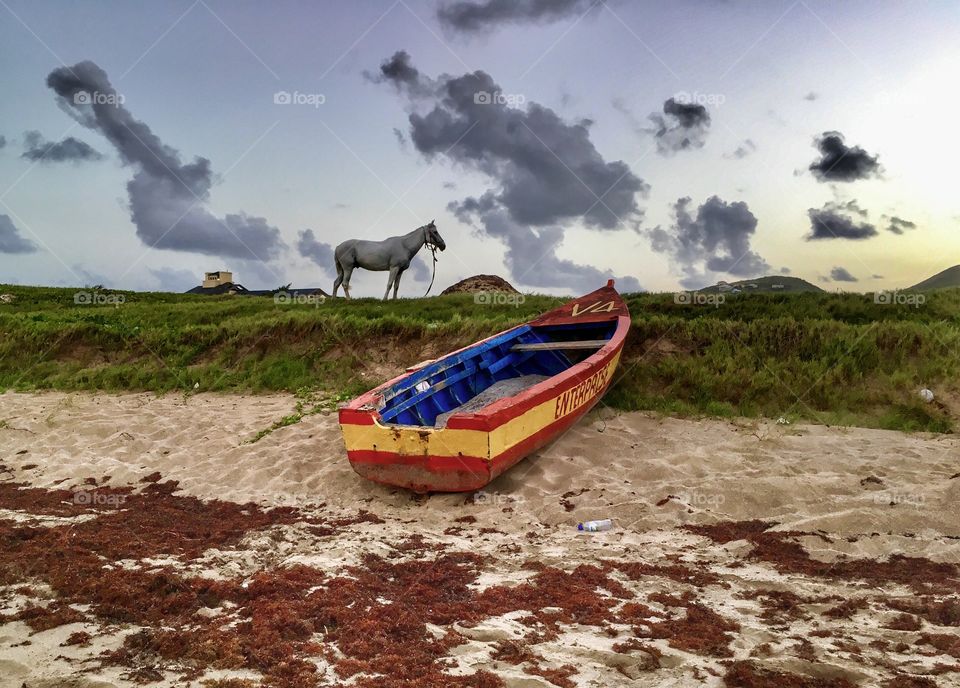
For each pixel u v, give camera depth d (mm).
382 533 5555
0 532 5148
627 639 3432
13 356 14297
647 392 10102
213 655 3195
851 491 6180
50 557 4535
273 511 6418
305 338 13219
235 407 10812
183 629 3504
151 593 3965
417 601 3996
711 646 3330
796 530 5328
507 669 3096
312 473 7621
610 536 5488
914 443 7941
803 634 3516
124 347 14195
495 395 8688
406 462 6555
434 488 6547
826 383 9586
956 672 3014
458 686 2906
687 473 6980
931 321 11602
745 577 4426
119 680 2939
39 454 8633
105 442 9039
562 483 6883
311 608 3764
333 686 2906
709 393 9781
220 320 16531
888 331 10320
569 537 5477
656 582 4344
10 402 11477
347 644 3357
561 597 4062
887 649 3311
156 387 12375
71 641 3334
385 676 3016
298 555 4777
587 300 11180
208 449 8672
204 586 4047
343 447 8367
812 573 4512
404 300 17719
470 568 4672
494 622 3678
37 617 3602
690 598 4086
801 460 7219
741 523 5652
